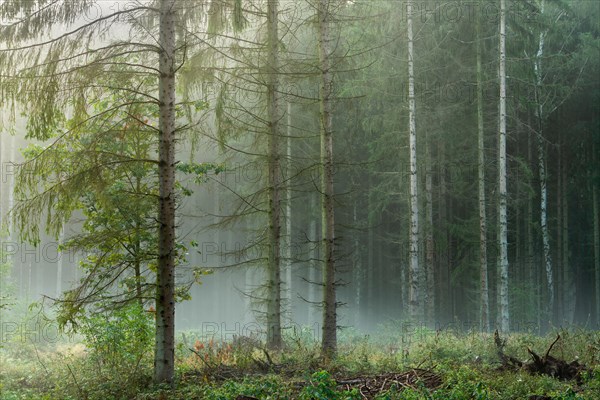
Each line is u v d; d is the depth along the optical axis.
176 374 11.77
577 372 10.95
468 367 11.17
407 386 9.91
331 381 9.20
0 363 15.73
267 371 12.06
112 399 10.99
